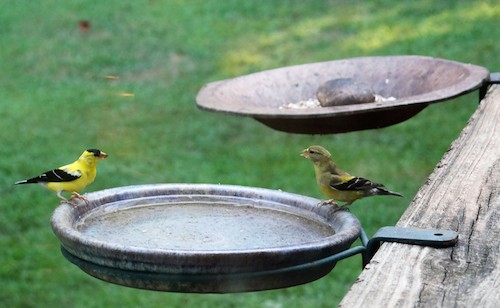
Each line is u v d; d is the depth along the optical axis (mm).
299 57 21734
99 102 19828
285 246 4227
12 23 25141
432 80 8141
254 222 5332
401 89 8367
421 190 5020
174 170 16156
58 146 17359
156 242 4961
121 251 4188
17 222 13914
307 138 17469
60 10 26016
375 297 3504
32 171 16062
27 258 12727
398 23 22859
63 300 11555
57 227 4602
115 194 5566
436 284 3641
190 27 24297
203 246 4906
